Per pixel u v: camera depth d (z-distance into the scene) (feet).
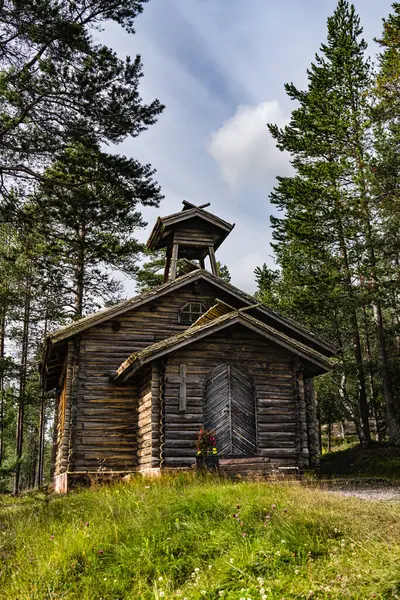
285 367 54.80
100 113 58.08
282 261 106.32
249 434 52.11
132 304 61.26
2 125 55.42
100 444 58.08
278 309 103.65
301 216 95.71
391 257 88.74
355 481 48.70
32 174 57.93
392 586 17.67
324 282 92.58
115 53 58.85
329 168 93.15
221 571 21.06
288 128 102.83
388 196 80.64
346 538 22.31
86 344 60.90
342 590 18.16
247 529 24.00
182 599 19.71
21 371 102.47
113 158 58.39
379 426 103.81
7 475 40.93
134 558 23.22
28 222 59.26
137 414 59.36
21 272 96.27
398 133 82.64
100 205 58.44
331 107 98.12
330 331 96.78
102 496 34.35
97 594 21.27
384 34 80.18
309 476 48.67
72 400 58.80
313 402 63.77
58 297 104.63
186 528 25.12
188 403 51.29
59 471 63.46
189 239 70.03
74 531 26.43
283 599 18.20
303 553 21.38
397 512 25.30
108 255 68.80
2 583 23.36
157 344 50.52
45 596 21.57
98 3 58.08
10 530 29.60
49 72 55.62
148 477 43.86
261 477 41.47
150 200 61.57
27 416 140.87
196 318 64.54
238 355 53.67
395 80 77.77
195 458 49.80
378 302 87.76
